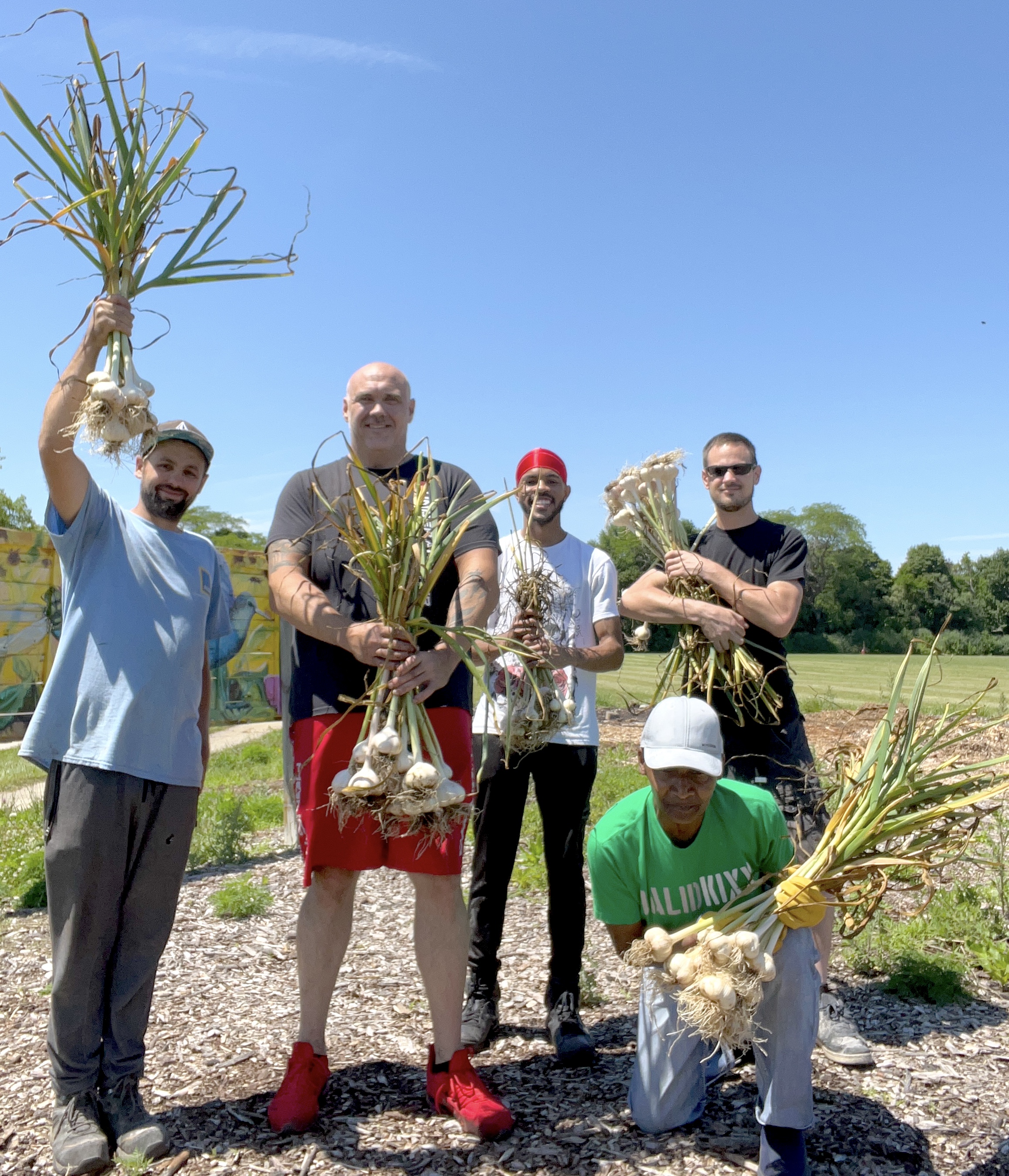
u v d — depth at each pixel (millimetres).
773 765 3395
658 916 2758
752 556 3617
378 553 2590
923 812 2561
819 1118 2707
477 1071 3066
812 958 2465
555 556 3590
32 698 8820
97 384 2328
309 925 2783
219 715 10453
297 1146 2551
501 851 3312
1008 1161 2477
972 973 3904
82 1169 2396
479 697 3455
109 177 2525
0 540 8602
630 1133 2635
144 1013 2662
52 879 2516
